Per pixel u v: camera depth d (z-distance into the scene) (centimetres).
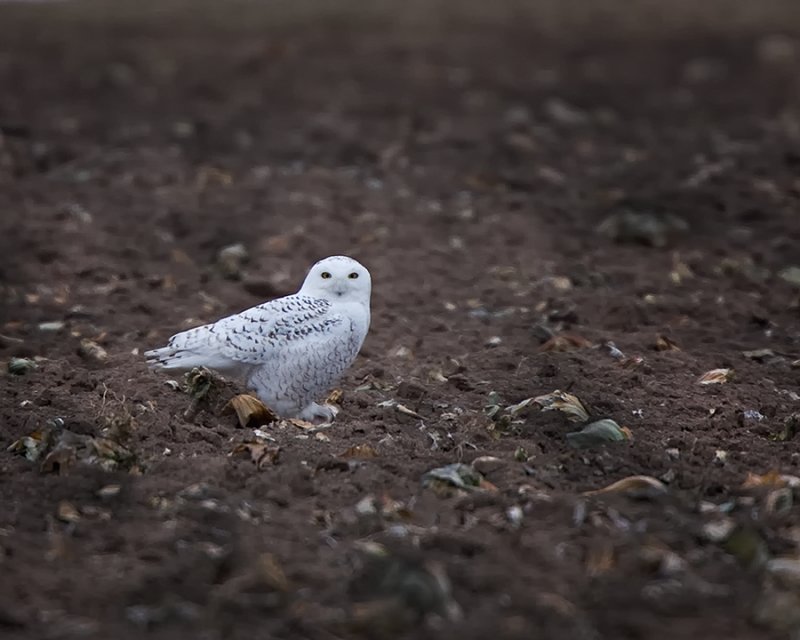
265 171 2077
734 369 1268
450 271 1622
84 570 809
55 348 1302
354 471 969
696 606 776
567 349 1321
